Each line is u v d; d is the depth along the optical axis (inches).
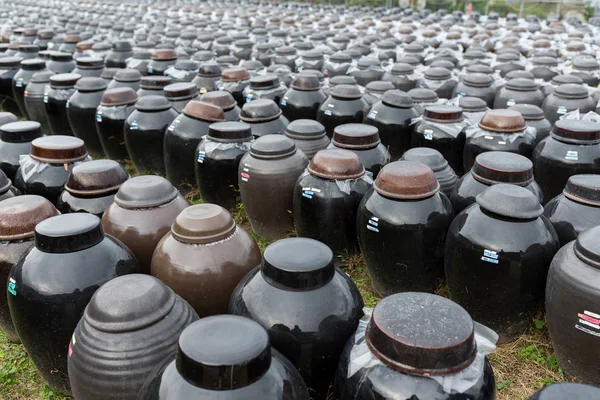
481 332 94.0
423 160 143.6
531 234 106.4
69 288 92.5
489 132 166.2
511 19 555.5
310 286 86.5
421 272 125.0
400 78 266.2
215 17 574.2
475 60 311.4
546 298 104.0
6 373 111.3
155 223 117.1
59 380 102.3
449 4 742.5
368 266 131.2
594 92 225.3
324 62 295.3
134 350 78.5
